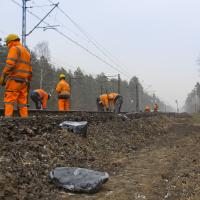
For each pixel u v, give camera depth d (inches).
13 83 260.5
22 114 274.1
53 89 2117.4
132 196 183.0
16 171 183.5
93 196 181.2
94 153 279.6
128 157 297.6
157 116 876.6
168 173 235.1
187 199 177.9
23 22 699.4
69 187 185.6
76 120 336.8
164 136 521.0
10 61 256.7
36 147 222.5
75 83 2869.1
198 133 566.9
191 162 275.7
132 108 3762.3
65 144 258.4
